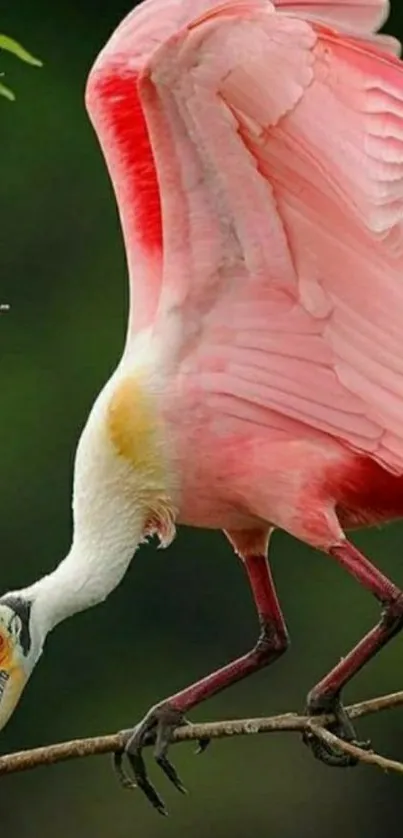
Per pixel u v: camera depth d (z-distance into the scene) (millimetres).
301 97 13305
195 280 13852
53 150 26250
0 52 25562
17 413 25062
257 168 13508
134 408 14008
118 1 27031
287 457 13891
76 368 25297
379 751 24094
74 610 14281
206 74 13180
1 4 26984
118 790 23906
